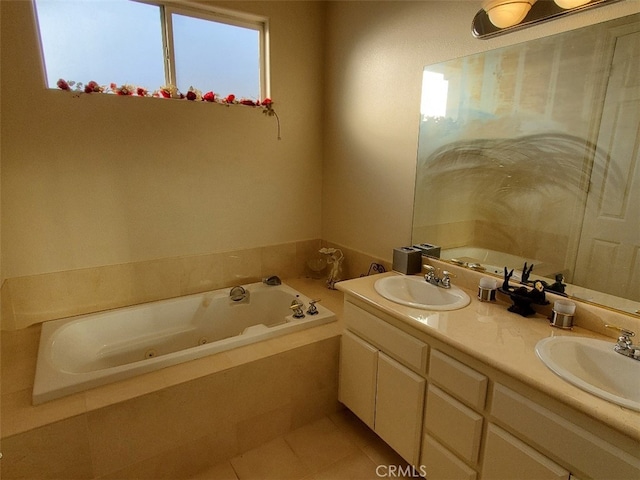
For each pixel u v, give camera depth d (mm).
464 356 1378
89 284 2238
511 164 1659
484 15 1645
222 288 2711
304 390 2045
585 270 1445
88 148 2107
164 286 2480
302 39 2703
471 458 1375
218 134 2492
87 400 1506
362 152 2572
